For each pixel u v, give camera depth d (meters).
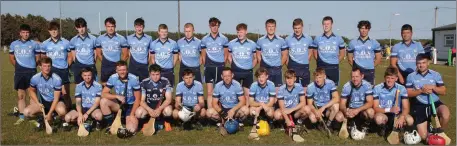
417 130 6.61
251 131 6.59
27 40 8.02
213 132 6.96
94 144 6.08
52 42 8.15
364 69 8.01
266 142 6.30
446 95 11.56
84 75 6.87
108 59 8.46
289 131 6.68
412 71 7.76
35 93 7.27
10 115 8.29
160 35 8.40
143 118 7.08
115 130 6.72
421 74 6.89
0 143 5.99
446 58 32.16
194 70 8.55
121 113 7.22
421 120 6.68
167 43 8.41
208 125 7.47
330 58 8.14
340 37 8.20
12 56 8.00
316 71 7.08
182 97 7.24
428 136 6.16
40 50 8.18
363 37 8.00
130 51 8.50
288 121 6.80
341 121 6.93
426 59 6.77
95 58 8.60
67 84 8.29
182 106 7.04
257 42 8.32
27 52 7.96
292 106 7.14
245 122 7.67
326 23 8.07
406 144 6.16
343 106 6.87
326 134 6.82
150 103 7.14
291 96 7.09
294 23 8.16
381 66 24.70
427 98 6.80
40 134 6.65
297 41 8.19
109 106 7.03
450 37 31.67
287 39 8.29
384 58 33.56
